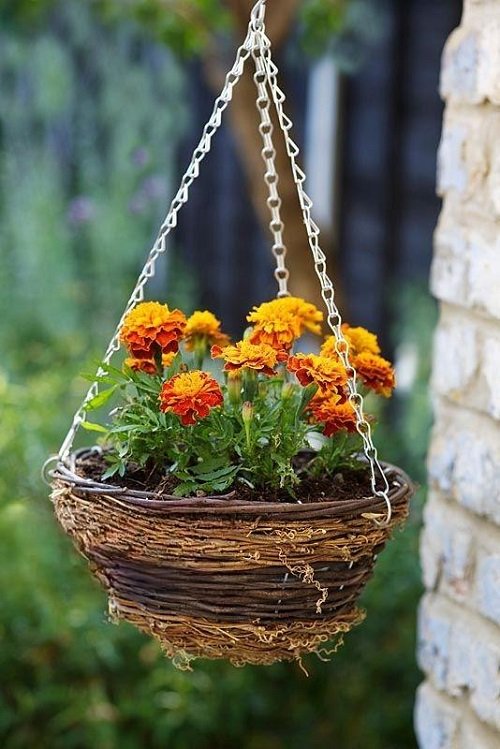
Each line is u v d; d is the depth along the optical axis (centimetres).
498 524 219
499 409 217
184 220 605
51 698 367
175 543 180
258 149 402
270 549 179
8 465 371
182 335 201
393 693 385
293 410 198
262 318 200
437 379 240
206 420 192
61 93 597
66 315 564
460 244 229
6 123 623
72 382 429
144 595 189
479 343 225
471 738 229
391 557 377
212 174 591
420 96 505
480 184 221
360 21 493
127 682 378
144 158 564
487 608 223
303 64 511
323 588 185
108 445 220
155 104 601
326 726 389
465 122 227
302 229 406
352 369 191
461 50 226
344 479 205
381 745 383
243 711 376
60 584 375
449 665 237
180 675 366
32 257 577
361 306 534
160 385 199
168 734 377
